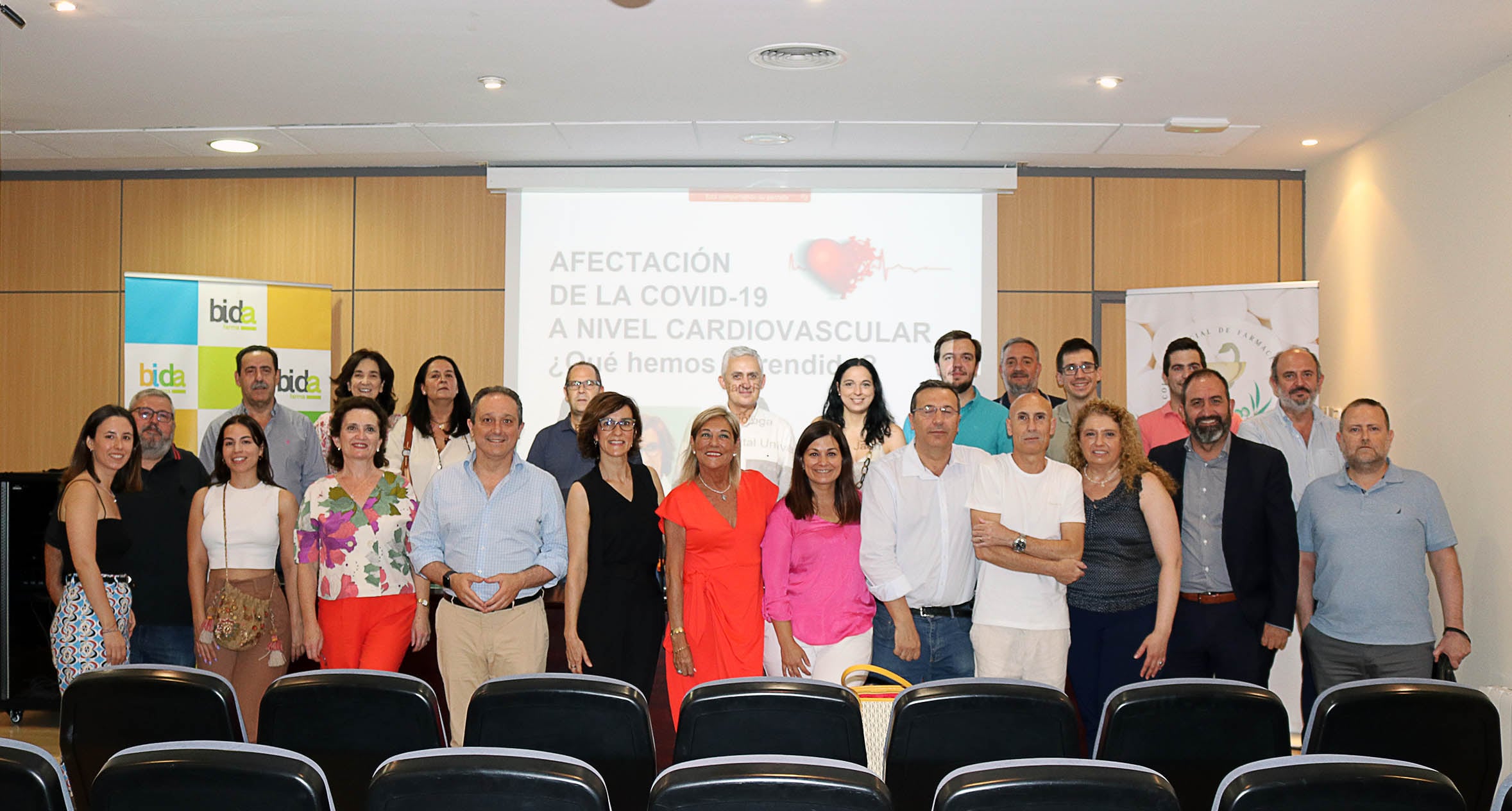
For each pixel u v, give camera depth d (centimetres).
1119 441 388
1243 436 527
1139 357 709
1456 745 235
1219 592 408
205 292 697
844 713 226
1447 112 570
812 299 742
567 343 746
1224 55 513
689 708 226
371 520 407
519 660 403
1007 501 384
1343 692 234
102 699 238
